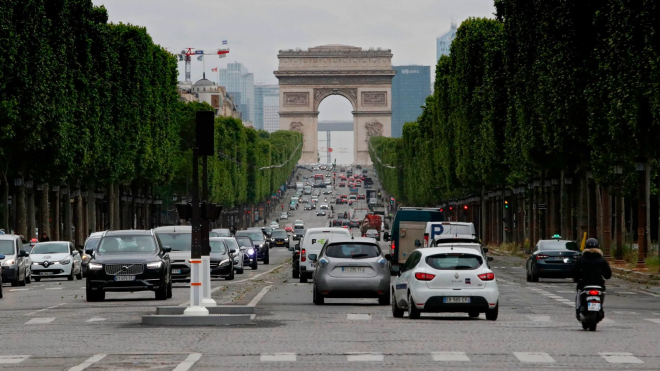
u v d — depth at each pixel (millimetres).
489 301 68438
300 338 55625
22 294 106750
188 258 119562
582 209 169875
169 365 44062
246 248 170375
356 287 83875
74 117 175625
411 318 69625
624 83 122875
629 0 121375
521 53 171875
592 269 60844
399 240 158875
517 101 175250
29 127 148500
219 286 114062
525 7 171000
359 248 85625
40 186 181000
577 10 142125
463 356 47094
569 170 172250
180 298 95125
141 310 78000
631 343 53125
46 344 53562
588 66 141625
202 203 66188
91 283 90000
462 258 69500
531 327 63219
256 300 89812
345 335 57438
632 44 121062
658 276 121875
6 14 139875
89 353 48875
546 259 123688
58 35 164375
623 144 132625
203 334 57812
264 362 45188
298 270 137750
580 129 144750
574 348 50656
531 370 42562
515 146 185750
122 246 94062
